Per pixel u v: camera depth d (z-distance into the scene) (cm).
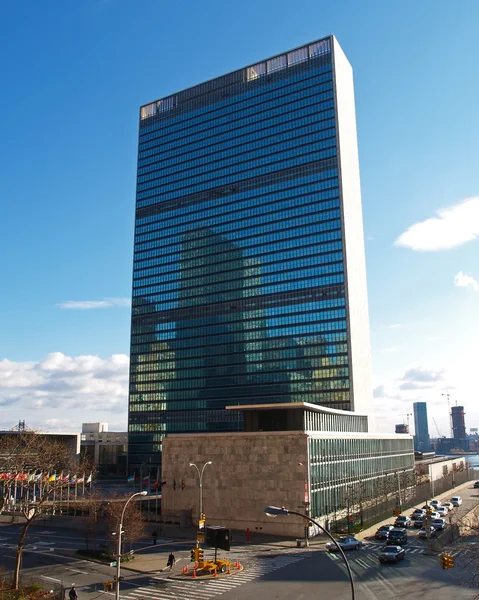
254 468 8325
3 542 7606
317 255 18750
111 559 6228
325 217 18788
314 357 18250
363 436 11212
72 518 9688
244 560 6097
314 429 10044
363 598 4372
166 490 9031
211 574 5388
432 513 8456
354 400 17438
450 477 14400
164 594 4706
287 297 19138
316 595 4506
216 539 4947
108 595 4712
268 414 9519
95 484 16950
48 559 6384
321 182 19088
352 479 10025
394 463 13450
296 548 6819
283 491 8025
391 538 6725
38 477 7181
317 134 19488
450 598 4309
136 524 6719
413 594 4450
